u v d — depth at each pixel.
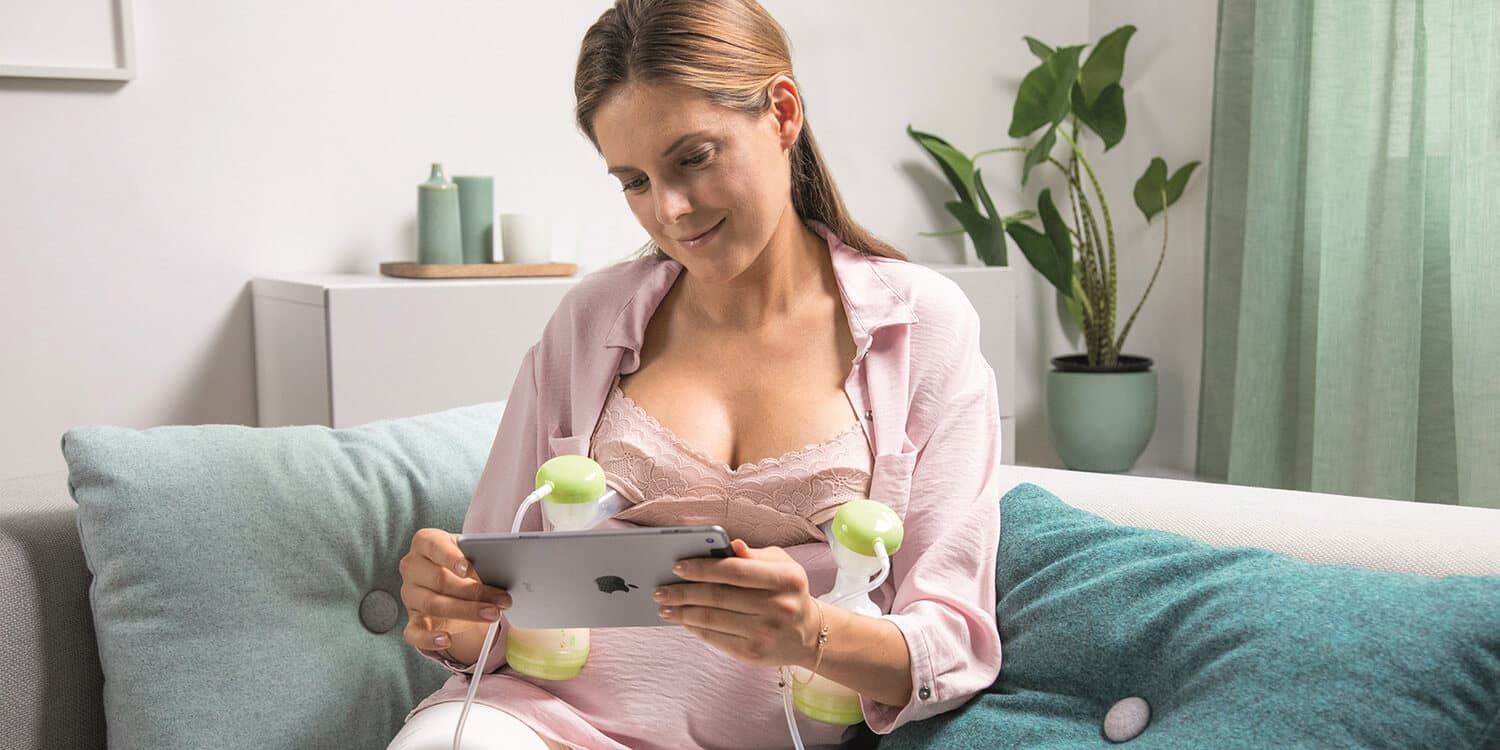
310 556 1.28
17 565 1.22
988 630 1.13
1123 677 1.04
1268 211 2.83
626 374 1.29
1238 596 1.01
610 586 0.97
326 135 2.52
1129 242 3.41
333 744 1.25
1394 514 1.16
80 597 1.26
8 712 1.18
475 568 0.98
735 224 1.14
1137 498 1.26
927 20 3.24
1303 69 2.79
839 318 1.26
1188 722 0.95
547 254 2.56
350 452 1.36
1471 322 2.51
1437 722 0.88
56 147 2.26
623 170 1.16
